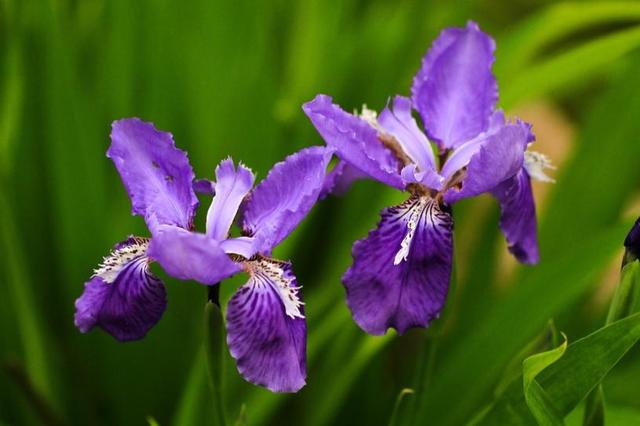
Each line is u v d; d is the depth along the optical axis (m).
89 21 1.24
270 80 1.08
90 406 1.05
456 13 1.19
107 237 1.03
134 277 0.83
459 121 0.88
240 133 1.06
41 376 1.02
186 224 0.84
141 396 1.04
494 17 1.86
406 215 0.83
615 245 0.98
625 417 0.94
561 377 0.85
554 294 1.00
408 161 0.86
